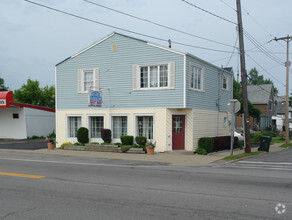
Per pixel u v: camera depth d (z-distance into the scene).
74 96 20.14
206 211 6.29
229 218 5.86
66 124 20.39
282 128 50.84
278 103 63.31
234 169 12.34
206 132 19.31
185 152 17.19
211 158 15.73
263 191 8.07
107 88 19.12
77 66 20.05
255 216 5.98
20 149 19.89
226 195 7.60
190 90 17.52
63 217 5.90
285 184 9.05
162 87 17.56
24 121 28.50
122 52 18.72
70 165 13.07
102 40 19.25
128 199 7.20
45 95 45.06
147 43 17.95
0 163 13.59
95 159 15.30
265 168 12.77
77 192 7.90
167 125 17.52
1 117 29.73
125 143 18.14
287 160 15.90
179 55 17.09
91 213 6.14
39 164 13.31
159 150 17.69
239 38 18.12
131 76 18.45
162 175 10.54
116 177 10.09
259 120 46.19
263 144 20.44
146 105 18.03
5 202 6.96
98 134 19.73
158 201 7.02
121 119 19.05
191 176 10.36
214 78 20.59
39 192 7.89
